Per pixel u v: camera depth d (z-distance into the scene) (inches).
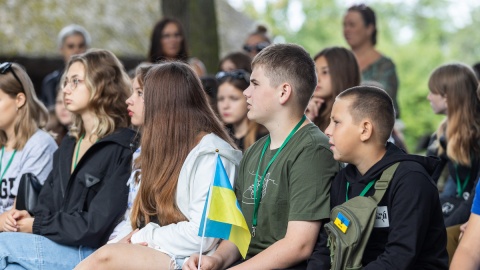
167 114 159.6
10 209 194.4
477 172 199.0
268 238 154.0
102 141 184.7
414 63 1222.9
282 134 156.7
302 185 149.3
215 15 405.7
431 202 138.5
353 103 145.3
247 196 157.4
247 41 317.7
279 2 1320.1
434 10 1517.0
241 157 164.1
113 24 616.7
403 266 133.9
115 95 193.3
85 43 331.9
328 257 145.2
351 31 275.4
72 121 201.2
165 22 293.3
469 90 203.2
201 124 160.9
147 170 159.2
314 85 159.2
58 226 176.9
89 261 148.9
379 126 144.7
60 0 604.7
